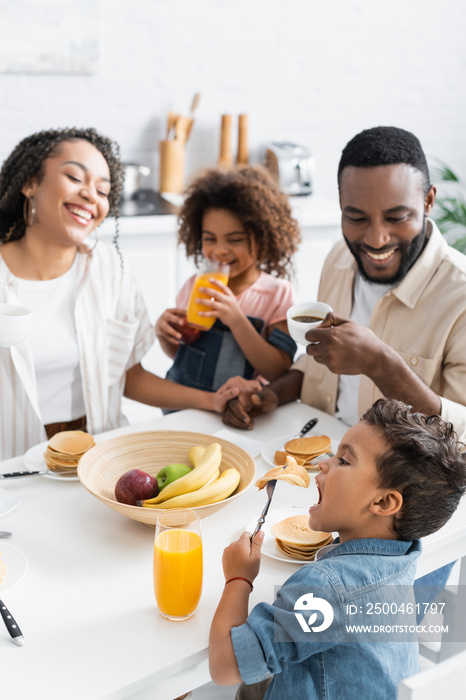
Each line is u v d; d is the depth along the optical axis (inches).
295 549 53.1
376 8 150.8
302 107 152.7
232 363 85.4
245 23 143.9
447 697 37.2
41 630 46.4
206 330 85.9
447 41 157.4
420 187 67.5
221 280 80.7
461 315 68.5
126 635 46.3
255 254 86.8
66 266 77.4
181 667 44.8
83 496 60.8
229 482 56.1
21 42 130.7
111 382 79.8
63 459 62.5
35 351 75.2
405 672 46.6
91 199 73.4
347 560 45.6
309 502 61.0
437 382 72.1
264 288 87.8
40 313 76.1
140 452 62.6
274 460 65.7
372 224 67.6
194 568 46.8
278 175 143.3
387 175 65.9
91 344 77.5
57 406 78.1
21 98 134.3
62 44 133.0
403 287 71.2
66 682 42.6
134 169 134.8
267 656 43.4
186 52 141.9
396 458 45.5
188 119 141.3
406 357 71.9
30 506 59.2
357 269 78.0
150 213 127.0
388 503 46.1
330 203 143.6
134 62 139.3
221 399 74.4
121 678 43.0
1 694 41.6
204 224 86.1
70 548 54.3
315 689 45.3
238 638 43.9
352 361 61.8
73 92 137.2
